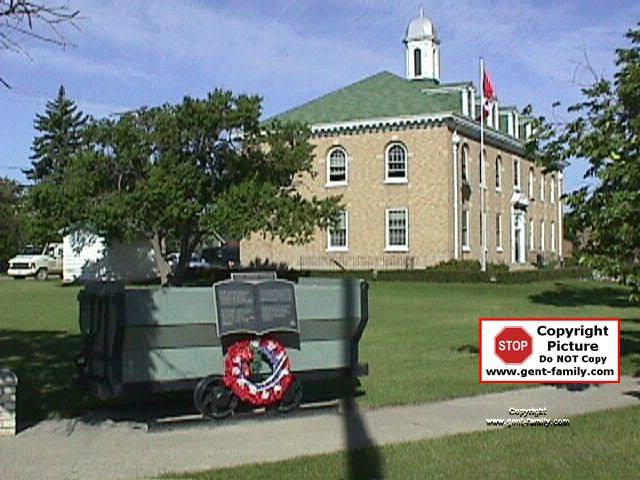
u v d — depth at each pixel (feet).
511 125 184.34
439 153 150.51
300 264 161.07
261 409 33.99
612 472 24.91
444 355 53.31
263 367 33.53
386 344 59.00
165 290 31.71
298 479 24.61
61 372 46.01
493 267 143.84
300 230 121.90
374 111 156.56
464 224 157.28
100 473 25.62
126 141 122.93
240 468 25.90
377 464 26.30
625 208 36.58
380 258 154.51
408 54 178.19
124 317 30.50
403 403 37.40
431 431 31.60
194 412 34.88
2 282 160.86
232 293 32.81
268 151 134.82
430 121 150.61
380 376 44.86
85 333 34.81
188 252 130.31
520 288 124.36
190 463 26.86
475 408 36.29
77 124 240.53
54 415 34.78
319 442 29.84
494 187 172.14
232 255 195.83
